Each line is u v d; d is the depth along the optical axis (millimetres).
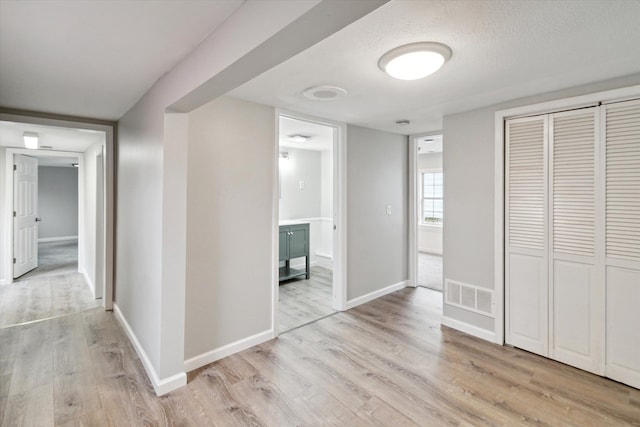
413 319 3367
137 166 2645
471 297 3006
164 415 1896
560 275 2490
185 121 2139
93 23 1456
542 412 1936
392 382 2240
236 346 2654
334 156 3613
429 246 7332
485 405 1999
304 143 5078
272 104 2791
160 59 1835
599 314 2303
